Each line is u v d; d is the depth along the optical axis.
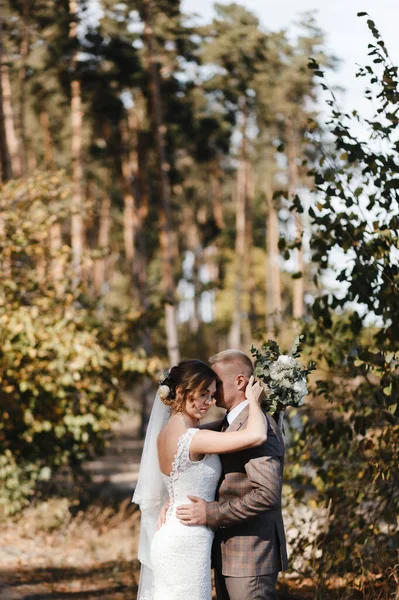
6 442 11.93
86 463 14.48
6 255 11.23
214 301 50.28
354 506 7.06
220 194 50.47
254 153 40.53
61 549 10.62
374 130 6.56
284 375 4.46
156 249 46.28
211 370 4.63
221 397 4.63
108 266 47.91
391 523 6.81
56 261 11.80
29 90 32.16
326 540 7.10
